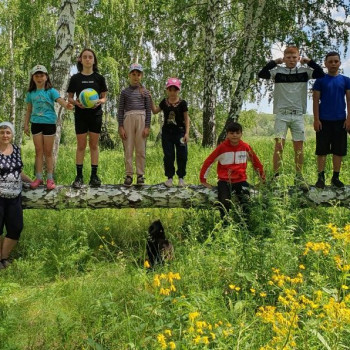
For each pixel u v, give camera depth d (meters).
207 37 16.03
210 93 16.28
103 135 27.53
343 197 6.34
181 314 3.26
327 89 6.21
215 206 6.32
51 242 5.91
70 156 14.76
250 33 14.26
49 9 24.52
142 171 6.39
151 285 3.81
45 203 6.18
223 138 14.59
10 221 5.72
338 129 6.24
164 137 6.43
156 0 16.89
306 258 4.49
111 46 25.36
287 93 6.46
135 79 6.28
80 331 3.80
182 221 6.89
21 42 23.27
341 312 2.81
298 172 6.41
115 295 4.30
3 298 4.12
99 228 6.58
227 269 4.45
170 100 6.37
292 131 6.53
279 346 2.82
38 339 3.75
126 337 3.31
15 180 5.68
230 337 3.13
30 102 6.21
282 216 5.00
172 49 20.25
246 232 4.99
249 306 3.74
